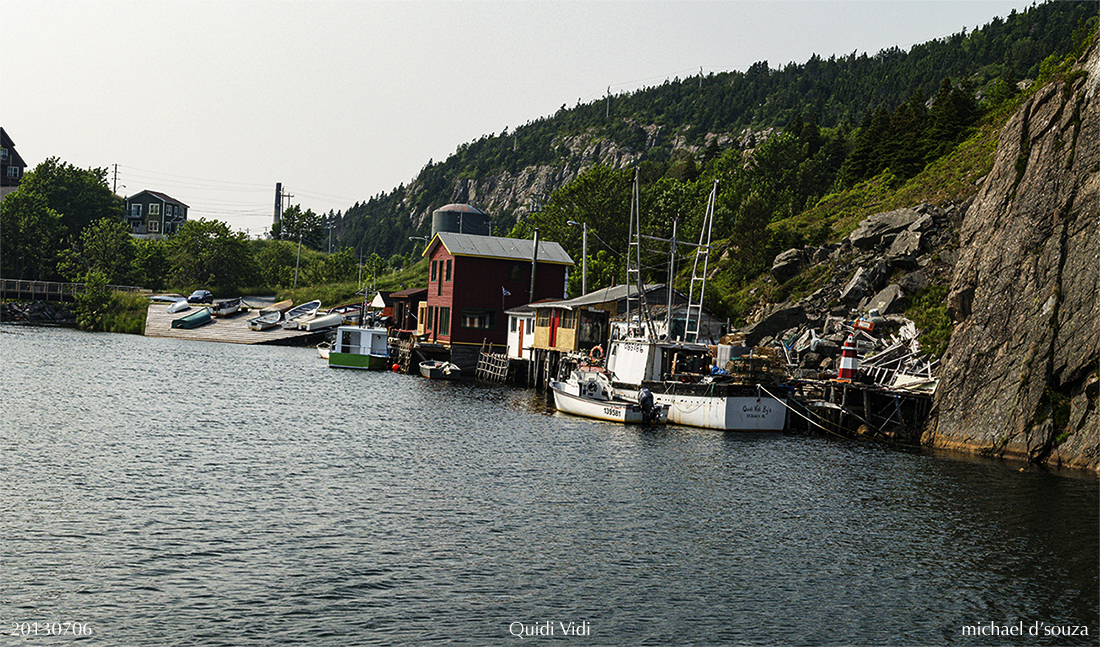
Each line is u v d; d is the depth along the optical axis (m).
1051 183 41.28
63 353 74.56
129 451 32.44
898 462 37.00
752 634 17.50
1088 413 36.69
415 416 47.28
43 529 21.91
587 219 125.88
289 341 109.94
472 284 80.31
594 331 63.31
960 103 92.44
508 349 78.12
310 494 27.09
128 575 19.12
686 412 46.97
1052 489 31.72
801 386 48.00
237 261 153.25
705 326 61.19
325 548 21.59
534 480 30.69
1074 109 41.81
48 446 32.31
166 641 16.03
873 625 18.23
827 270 65.94
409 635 16.72
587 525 24.77
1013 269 41.34
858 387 45.28
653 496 28.80
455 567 20.62
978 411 40.62
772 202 120.81
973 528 25.91
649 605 18.78
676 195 129.12
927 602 19.64
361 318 110.50
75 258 146.00
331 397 54.81
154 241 156.00
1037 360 38.84
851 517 26.84
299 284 160.38
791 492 30.20
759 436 43.94
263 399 51.50
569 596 19.09
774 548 23.23
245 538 22.09
